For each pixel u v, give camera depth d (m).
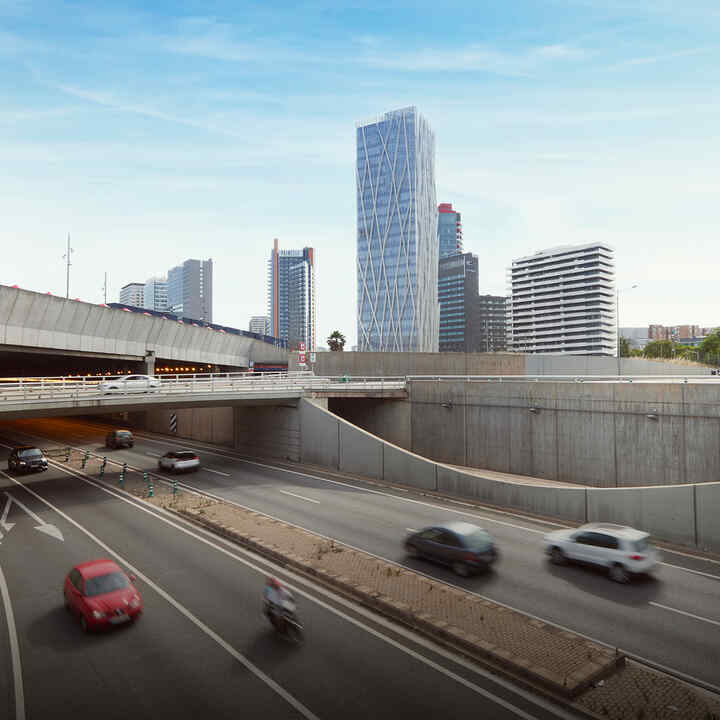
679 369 73.19
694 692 11.73
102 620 14.39
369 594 16.48
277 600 14.25
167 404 36.19
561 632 14.09
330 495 30.94
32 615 15.79
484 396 43.16
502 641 13.55
